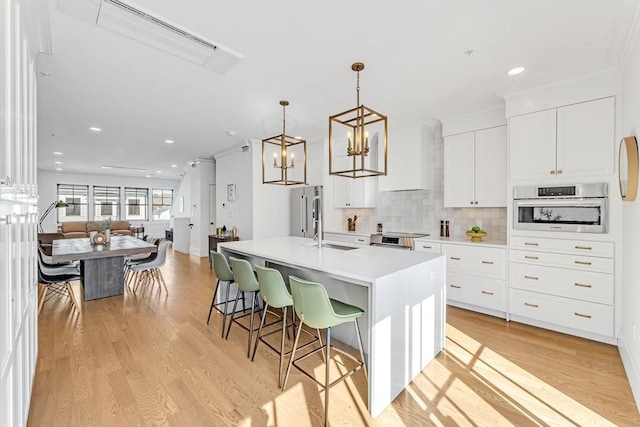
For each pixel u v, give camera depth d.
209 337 2.83
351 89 3.06
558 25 1.99
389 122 4.16
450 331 2.92
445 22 1.98
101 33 2.12
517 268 3.10
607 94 2.58
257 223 5.70
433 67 2.59
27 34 1.77
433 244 3.77
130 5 1.83
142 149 6.21
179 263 6.78
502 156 3.46
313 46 2.28
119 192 11.30
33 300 2.02
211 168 7.81
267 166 5.89
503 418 1.74
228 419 1.74
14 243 1.35
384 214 4.96
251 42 2.23
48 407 1.82
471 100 3.32
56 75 2.76
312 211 5.42
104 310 3.59
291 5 1.83
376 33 2.11
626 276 2.31
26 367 1.65
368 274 1.87
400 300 2.00
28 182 1.78
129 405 1.85
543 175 2.93
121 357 2.44
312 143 5.73
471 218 3.99
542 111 2.94
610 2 1.77
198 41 2.22
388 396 1.87
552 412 1.79
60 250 3.96
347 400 1.91
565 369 2.23
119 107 3.62
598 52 2.31
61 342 2.71
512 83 2.89
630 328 2.13
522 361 2.35
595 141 2.64
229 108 3.66
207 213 7.75
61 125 4.37
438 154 4.30
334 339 2.76
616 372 2.19
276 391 2.00
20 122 1.51
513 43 2.21
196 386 2.05
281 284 2.15
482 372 2.21
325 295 1.76
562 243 2.82
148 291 4.45
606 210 2.58
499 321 3.17
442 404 1.87
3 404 1.14
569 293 2.79
